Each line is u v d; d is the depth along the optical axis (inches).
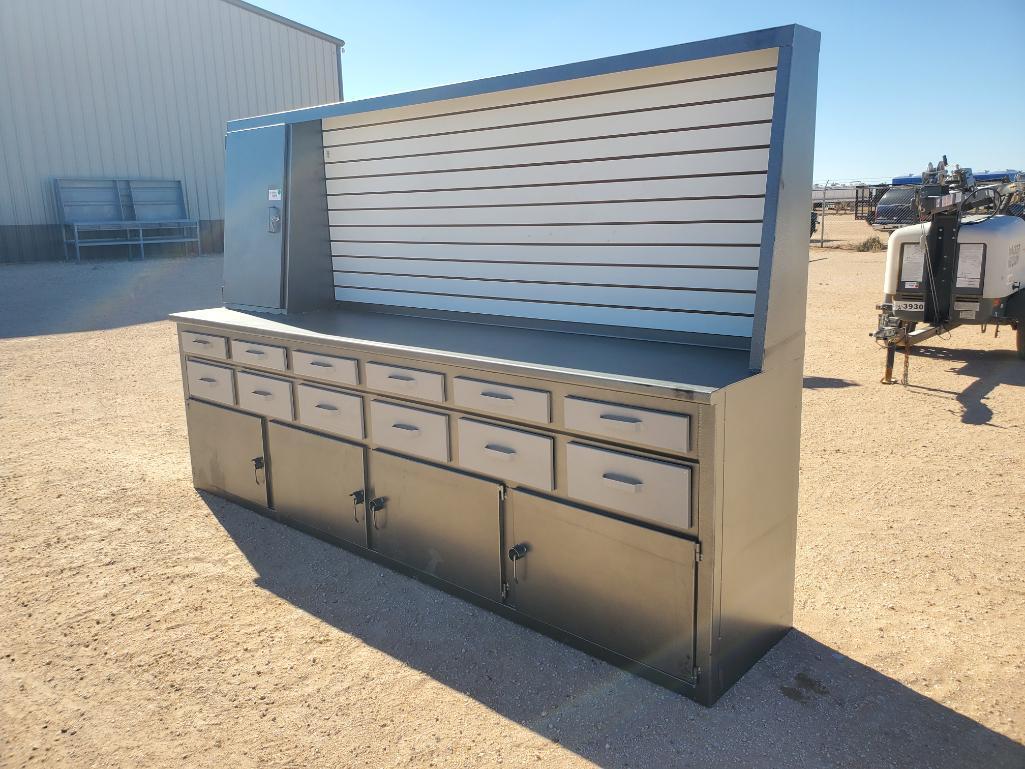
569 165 127.3
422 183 150.5
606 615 101.9
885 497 159.8
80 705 98.4
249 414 153.6
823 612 116.5
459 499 117.0
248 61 870.4
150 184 784.9
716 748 87.2
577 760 86.1
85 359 319.0
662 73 113.2
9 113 684.7
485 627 114.3
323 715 95.3
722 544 90.9
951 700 94.8
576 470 100.0
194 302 486.6
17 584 131.0
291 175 161.5
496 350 116.2
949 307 267.3
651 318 121.8
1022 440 193.8
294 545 143.9
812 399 240.1
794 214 98.0
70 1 713.6
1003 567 128.6
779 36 93.7
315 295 169.8
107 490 173.6
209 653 109.7
